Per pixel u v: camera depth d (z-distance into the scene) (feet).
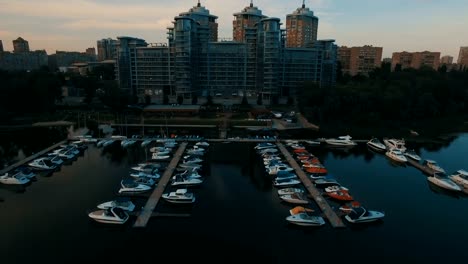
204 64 599.98
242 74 598.75
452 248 171.53
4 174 254.06
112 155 316.40
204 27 588.91
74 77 618.44
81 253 163.43
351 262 159.94
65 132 396.16
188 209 208.03
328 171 281.13
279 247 170.60
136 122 443.32
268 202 219.00
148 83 601.62
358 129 435.94
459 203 222.07
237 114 499.51
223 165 292.81
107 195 226.58
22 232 181.06
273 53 555.28
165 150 314.96
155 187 235.40
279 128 426.92
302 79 602.03
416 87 563.07
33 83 512.22
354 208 196.95
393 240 177.99
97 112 490.90
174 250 166.71
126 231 182.91
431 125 468.75
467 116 538.47
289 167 273.95
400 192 238.89
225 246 170.71
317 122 465.06
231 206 213.05
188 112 491.31
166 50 583.58
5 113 444.55
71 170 275.39
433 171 273.54
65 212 202.59
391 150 318.45
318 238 178.70
